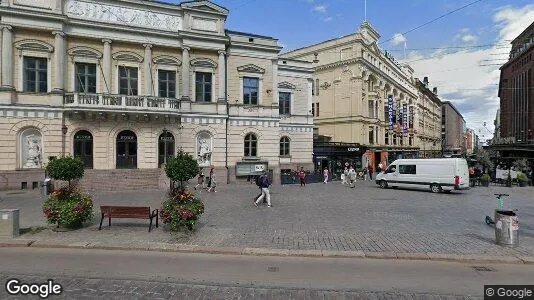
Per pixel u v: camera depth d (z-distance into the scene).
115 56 25.95
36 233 10.11
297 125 35.75
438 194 22.73
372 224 11.94
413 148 67.25
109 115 24.91
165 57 27.52
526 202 18.64
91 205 11.27
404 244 9.19
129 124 25.67
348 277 6.75
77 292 5.86
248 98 30.83
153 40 26.92
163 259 7.92
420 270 7.25
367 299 5.65
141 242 9.15
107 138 25.02
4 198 18.45
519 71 67.94
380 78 53.81
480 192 24.23
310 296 5.75
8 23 22.52
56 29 23.64
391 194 22.44
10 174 22.31
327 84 49.44
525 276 6.94
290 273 6.98
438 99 100.88
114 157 25.20
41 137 23.39
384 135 54.91
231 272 7.01
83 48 24.92
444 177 23.53
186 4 27.70
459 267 7.50
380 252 8.38
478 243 9.34
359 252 8.34
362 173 38.56
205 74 29.05
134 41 26.27
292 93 35.53
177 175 11.10
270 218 12.96
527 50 63.19
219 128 29.00
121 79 26.23
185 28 27.95
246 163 29.95
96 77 25.50
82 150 24.50
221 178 28.50
